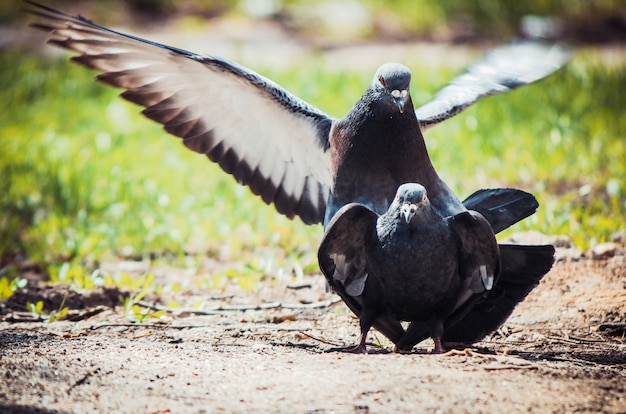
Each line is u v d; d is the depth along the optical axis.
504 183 16.06
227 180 17.25
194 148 10.55
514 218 9.80
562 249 12.30
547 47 11.72
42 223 14.91
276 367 8.23
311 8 33.31
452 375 7.83
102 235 14.43
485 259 8.82
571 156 16.97
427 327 9.35
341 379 7.78
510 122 19.58
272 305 11.32
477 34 31.12
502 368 8.08
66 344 9.12
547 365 8.39
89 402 7.36
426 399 7.27
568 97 20.86
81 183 16.94
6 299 11.48
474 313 9.52
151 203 16.16
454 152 17.62
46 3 33.97
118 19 33.41
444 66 24.69
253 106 10.13
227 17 33.09
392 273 8.77
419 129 9.65
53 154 18.80
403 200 8.61
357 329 10.45
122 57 9.98
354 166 9.66
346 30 31.55
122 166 18.03
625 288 11.09
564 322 10.43
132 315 10.92
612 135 18.11
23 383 7.73
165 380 7.89
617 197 14.52
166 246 14.28
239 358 8.62
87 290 11.71
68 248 13.96
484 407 7.14
